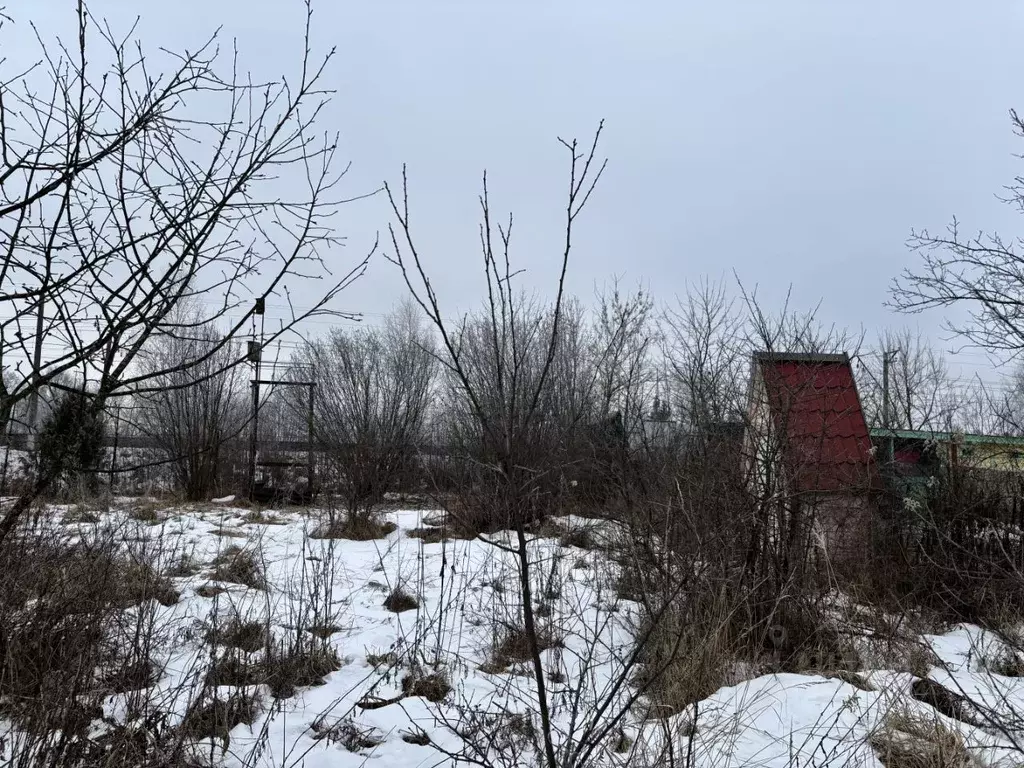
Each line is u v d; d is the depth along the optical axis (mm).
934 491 6016
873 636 4484
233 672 4082
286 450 16969
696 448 4973
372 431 10945
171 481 15781
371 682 4297
